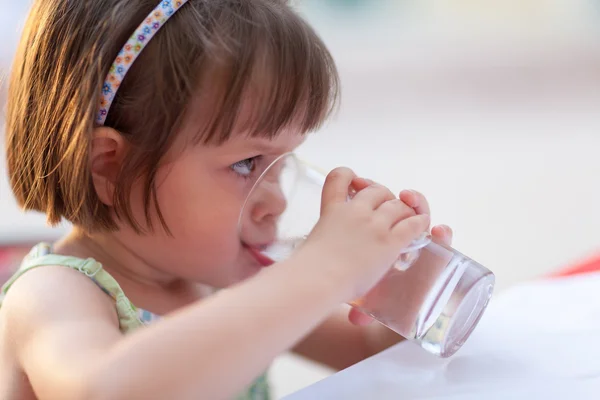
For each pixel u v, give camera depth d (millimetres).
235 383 611
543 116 4094
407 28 7723
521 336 749
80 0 879
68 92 866
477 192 2791
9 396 772
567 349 713
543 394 618
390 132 3766
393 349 737
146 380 593
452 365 690
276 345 629
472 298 724
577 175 2979
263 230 828
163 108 829
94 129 860
